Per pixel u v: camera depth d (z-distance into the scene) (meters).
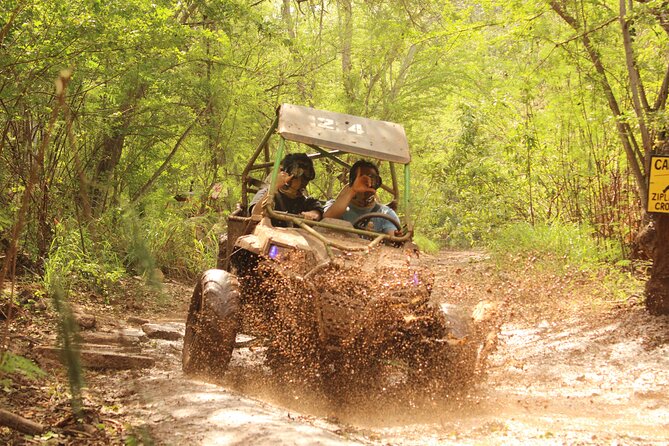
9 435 4.17
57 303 3.86
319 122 7.01
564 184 15.74
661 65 11.68
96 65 10.98
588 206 14.73
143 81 13.55
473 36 13.93
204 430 4.41
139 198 12.93
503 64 17.83
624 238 12.98
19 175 10.26
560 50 13.36
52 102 9.98
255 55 19.08
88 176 12.72
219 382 6.13
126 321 9.23
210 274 6.43
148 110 13.91
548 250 13.85
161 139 14.55
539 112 17.03
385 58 23.91
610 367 7.25
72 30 9.36
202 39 15.77
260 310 6.32
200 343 6.15
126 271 11.62
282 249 6.15
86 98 12.69
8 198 10.58
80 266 10.17
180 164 16.84
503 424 5.14
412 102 24.44
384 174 20.17
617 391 6.33
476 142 19.78
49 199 10.96
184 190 16.95
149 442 3.96
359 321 5.51
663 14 10.59
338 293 5.60
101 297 10.31
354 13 23.83
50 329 7.50
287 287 5.77
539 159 16.86
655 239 8.88
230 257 7.02
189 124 14.83
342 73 24.25
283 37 16.73
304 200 7.34
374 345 5.63
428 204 20.83
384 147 6.96
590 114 13.59
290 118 6.90
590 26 12.11
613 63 12.67
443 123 25.73
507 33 13.30
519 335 9.01
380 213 6.95
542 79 14.74
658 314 8.85
